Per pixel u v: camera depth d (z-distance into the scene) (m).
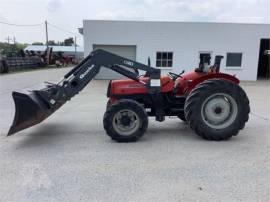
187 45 17.72
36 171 3.88
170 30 17.50
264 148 4.80
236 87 5.21
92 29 17.12
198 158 4.33
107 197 3.19
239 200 3.12
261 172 3.84
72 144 5.01
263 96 11.35
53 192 3.31
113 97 5.58
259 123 6.61
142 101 5.57
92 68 5.35
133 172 3.83
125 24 17.22
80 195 3.24
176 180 3.60
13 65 27.44
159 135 5.55
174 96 5.66
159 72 5.43
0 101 9.98
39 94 5.05
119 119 5.04
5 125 6.48
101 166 4.02
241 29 17.72
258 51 18.00
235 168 3.96
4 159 4.31
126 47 17.58
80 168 3.96
